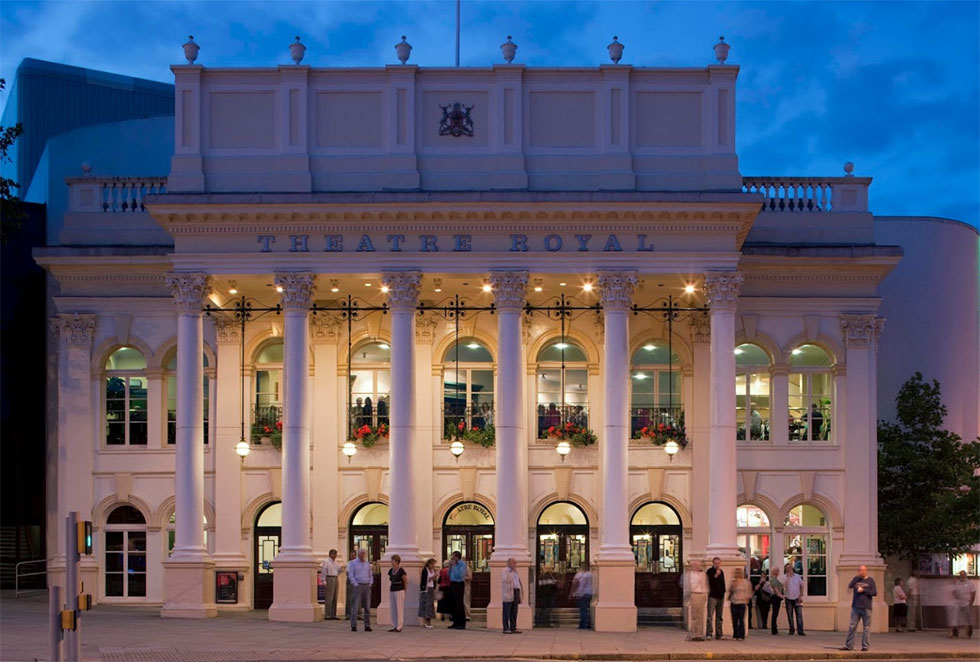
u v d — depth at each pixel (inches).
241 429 1546.5
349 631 1286.9
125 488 1556.3
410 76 1446.9
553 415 1567.4
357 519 1565.0
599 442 1547.7
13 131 1434.5
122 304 1568.7
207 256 1414.9
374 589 1537.9
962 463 1604.3
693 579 1286.9
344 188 1438.2
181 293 1413.6
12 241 1740.9
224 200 1401.3
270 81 1457.9
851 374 1550.2
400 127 1443.2
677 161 1443.2
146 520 1556.3
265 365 1588.3
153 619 1380.4
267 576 1556.3
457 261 1406.3
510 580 1311.5
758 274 1553.9
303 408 1403.8
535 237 1411.2
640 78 1456.7
